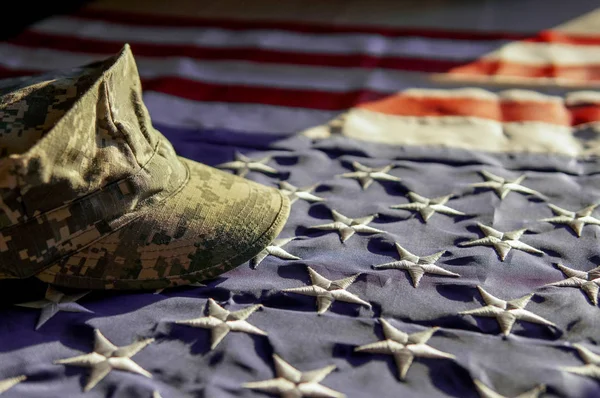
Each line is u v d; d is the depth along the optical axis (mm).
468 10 1175
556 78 951
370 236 708
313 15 1176
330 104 922
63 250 613
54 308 637
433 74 977
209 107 920
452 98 923
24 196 585
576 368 599
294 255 689
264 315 640
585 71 964
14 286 651
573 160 802
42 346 615
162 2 1255
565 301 644
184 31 1125
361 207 743
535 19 1126
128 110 638
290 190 767
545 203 746
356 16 1167
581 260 682
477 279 664
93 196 611
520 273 669
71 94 626
